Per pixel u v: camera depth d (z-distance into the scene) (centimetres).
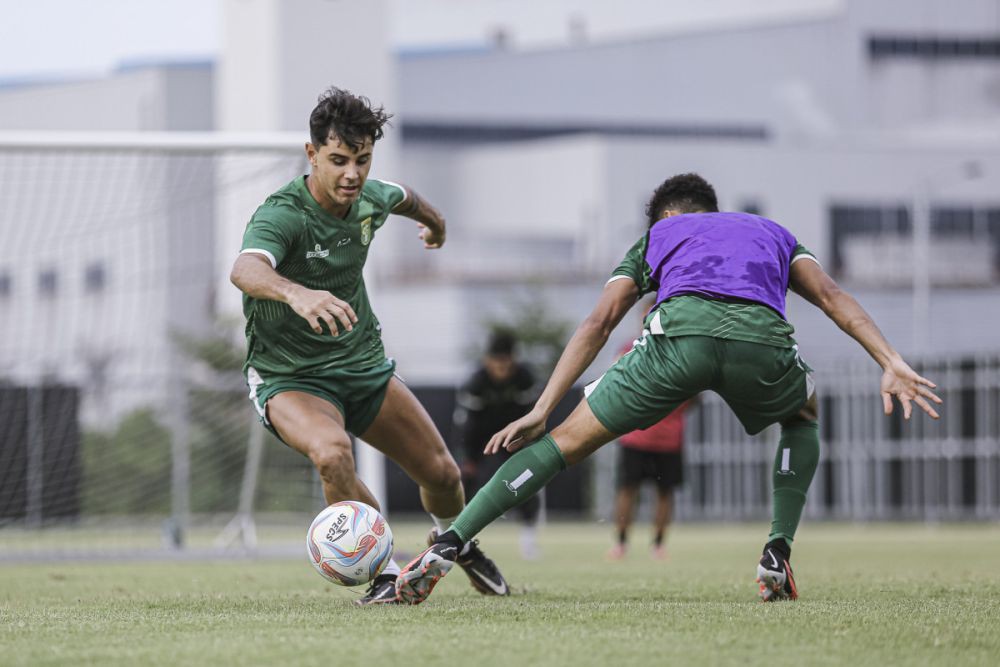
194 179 6097
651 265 1869
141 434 5394
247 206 4909
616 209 18225
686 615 1664
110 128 12988
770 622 1582
